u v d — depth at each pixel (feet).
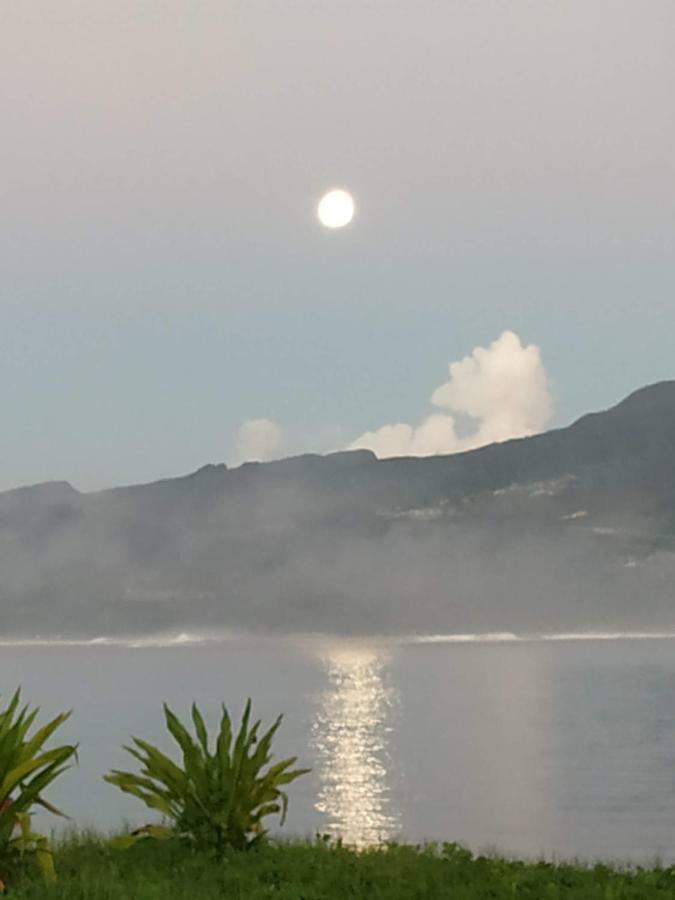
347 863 47.98
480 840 132.77
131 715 438.81
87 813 161.89
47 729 45.29
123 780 50.93
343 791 202.28
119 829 58.18
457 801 185.37
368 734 352.28
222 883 43.80
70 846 51.39
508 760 268.62
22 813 44.01
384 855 51.06
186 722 395.75
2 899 39.24
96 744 309.83
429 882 44.65
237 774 50.98
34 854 44.21
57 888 40.98
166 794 51.16
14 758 44.62
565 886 43.96
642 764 253.85
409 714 449.06
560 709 467.52
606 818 160.25
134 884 42.24
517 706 492.54
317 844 53.06
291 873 45.47
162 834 50.83
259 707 492.13
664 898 42.27
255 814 51.70
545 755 280.72
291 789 205.36
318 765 254.68
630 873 47.52
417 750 297.33
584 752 287.48
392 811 169.99
